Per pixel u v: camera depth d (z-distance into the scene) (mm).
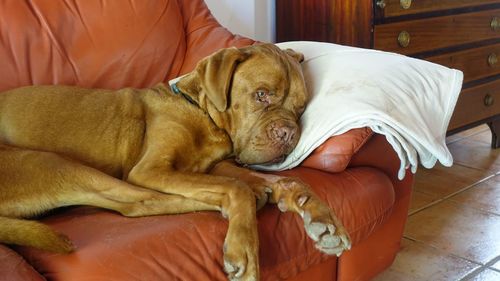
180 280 1380
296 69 1834
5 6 2027
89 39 2150
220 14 3039
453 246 2510
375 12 2740
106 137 1813
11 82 2010
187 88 1849
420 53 2992
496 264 2371
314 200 1533
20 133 1798
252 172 1727
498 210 2846
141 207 1560
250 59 1769
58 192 1562
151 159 1711
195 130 1810
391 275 2289
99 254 1329
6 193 1540
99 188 1580
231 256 1403
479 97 3389
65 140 1791
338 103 1810
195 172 1776
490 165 3402
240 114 1782
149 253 1362
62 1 2125
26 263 1300
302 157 1810
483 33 3307
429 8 2977
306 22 3055
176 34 2361
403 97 1854
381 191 1841
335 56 2049
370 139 1888
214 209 1555
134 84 2234
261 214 1584
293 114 1821
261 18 3254
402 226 2121
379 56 2018
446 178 3219
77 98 1867
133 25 2240
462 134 3928
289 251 1603
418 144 1800
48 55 2072
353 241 1773
